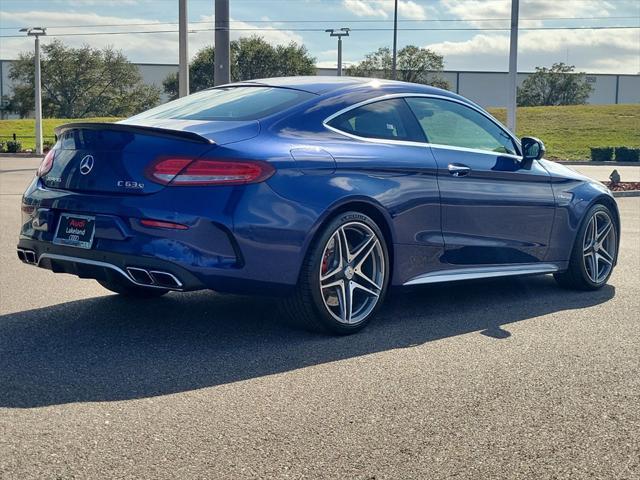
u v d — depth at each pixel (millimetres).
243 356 4238
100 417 3311
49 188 4578
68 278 6430
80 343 4453
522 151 5785
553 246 5934
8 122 62250
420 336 4730
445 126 5363
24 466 2824
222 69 18703
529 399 3621
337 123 4773
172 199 4125
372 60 71000
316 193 4414
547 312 5441
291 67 76812
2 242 8547
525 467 2896
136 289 5562
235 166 4172
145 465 2854
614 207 6414
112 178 4293
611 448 3082
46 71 76250
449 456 2980
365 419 3342
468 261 5363
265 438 3119
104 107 78750
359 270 4738
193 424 3252
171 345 4434
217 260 4152
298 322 4660
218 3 18484
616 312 5465
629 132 48219
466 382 3854
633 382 3889
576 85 91688
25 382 3748
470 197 5281
